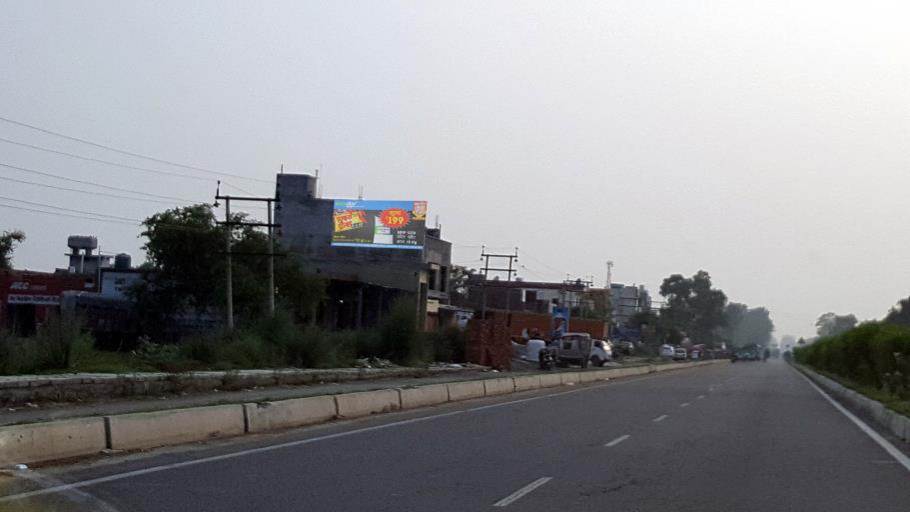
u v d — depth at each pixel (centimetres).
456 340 6109
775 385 5984
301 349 4175
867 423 2995
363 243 8375
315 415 2330
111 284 6875
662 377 6781
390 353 5209
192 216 5962
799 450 2064
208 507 1145
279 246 6184
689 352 15512
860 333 5206
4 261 5581
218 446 1759
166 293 5912
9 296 6725
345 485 1354
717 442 2183
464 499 1278
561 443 2042
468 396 3591
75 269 8331
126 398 2411
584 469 1623
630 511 1227
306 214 8512
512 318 8738
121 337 5850
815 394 5000
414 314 5381
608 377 6216
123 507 1121
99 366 2795
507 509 1213
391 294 7581
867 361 5088
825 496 1400
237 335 4078
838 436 2459
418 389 3077
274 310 4644
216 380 2895
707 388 5122
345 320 7375
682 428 2538
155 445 1702
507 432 2248
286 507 1165
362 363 4709
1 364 2545
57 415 1898
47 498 1141
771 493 1414
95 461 1481
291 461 1585
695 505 1286
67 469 1384
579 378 5509
